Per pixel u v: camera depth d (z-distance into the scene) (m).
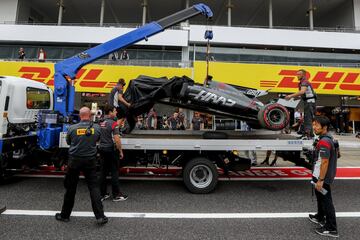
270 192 5.16
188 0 26.62
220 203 4.48
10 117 5.45
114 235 3.23
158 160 5.21
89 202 4.42
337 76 16.31
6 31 20.78
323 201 3.38
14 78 5.74
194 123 10.84
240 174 6.69
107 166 4.62
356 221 3.78
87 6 29.08
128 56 19.23
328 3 27.67
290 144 5.09
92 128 3.61
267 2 27.42
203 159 5.04
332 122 19.50
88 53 6.01
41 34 20.75
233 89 5.90
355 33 21.81
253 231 3.42
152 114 11.25
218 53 21.62
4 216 3.78
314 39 21.73
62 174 6.36
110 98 5.59
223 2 27.67
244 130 7.04
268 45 21.92
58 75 5.85
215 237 3.23
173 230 3.41
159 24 6.21
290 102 6.27
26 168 5.66
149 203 4.45
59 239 3.10
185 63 17.67
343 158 9.27
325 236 3.29
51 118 5.27
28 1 28.03
